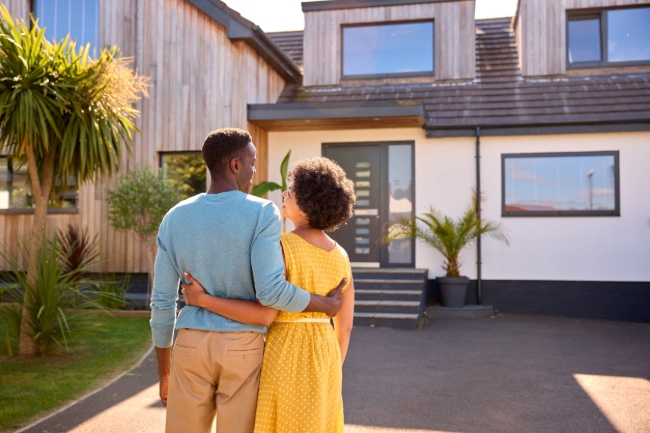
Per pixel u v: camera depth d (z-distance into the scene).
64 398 4.41
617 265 9.29
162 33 9.49
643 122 9.15
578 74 10.34
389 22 10.81
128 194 8.23
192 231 2.13
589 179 9.46
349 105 8.83
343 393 4.73
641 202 9.25
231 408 2.07
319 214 2.27
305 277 2.22
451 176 9.84
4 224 9.78
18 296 5.79
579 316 9.34
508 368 5.59
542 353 6.31
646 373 5.43
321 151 10.25
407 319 7.79
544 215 9.54
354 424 3.97
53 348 5.76
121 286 9.48
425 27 10.80
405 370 5.49
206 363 2.08
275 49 9.85
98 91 5.63
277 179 10.31
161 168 8.91
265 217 2.12
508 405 4.41
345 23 10.91
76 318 5.88
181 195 9.43
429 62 10.76
